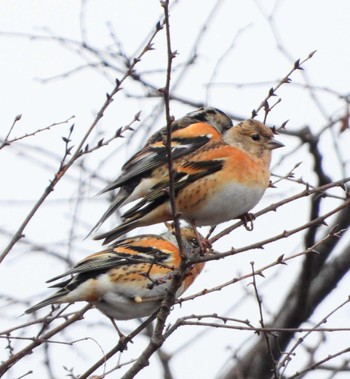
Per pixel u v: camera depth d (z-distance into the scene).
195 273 11.73
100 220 12.70
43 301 10.96
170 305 9.55
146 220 11.50
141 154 13.66
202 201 11.51
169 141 9.00
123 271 11.14
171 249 11.46
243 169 11.59
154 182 13.39
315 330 9.67
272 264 9.71
